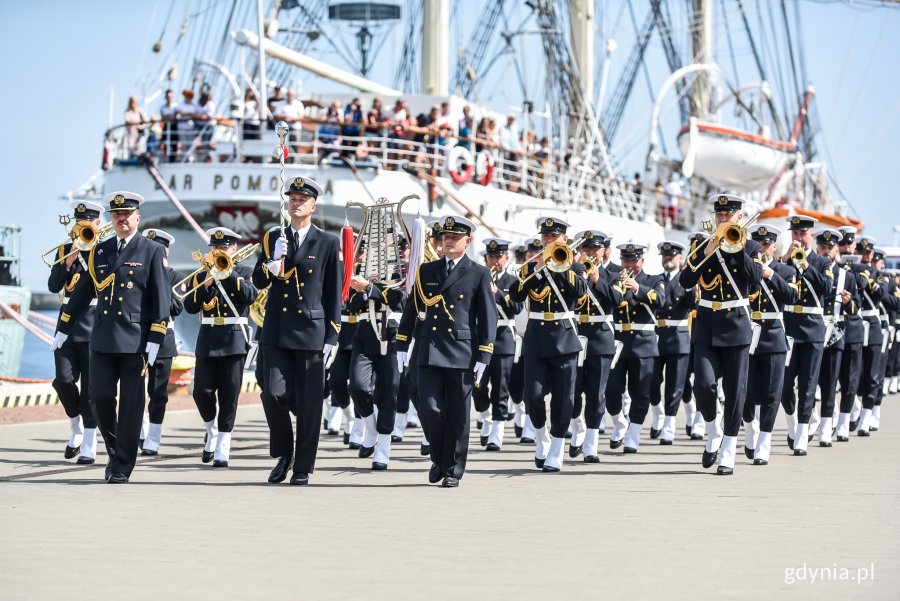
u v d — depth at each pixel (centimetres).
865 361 1933
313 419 1240
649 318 1670
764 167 3884
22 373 4016
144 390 1240
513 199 3027
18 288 2938
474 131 3062
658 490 1222
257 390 2666
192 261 2769
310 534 935
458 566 816
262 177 2678
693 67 4047
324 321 1238
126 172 2766
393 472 1371
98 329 1230
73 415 1440
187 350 2989
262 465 1417
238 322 1426
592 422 1514
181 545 883
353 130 2766
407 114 2884
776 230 1608
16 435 1689
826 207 4625
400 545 891
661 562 833
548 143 3391
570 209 3250
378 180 2720
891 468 1446
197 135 2752
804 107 4500
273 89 3134
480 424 1995
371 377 1485
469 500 1135
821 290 1628
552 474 1364
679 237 3962
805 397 1612
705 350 1394
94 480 1247
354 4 4525
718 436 1421
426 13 3588
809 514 1060
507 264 2003
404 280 1473
